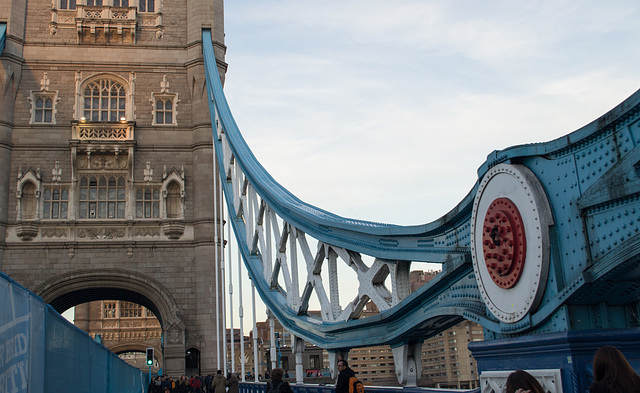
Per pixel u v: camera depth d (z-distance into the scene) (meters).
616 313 6.57
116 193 42.03
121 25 43.75
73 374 11.62
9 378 7.05
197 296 40.59
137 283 40.69
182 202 42.12
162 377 33.09
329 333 15.13
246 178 27.22
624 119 5.82
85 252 40.72
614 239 5.93
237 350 87.94
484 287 7.85
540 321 6.76
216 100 38.41
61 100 42.50
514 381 5.00
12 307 7.18
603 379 4.54
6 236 40.00
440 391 9.89
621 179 5.77
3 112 41.00
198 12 44.72
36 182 40.91
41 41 43.06
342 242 13.91
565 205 6.55
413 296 10.41
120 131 42.12
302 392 17.94
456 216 9.02
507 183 7.32
